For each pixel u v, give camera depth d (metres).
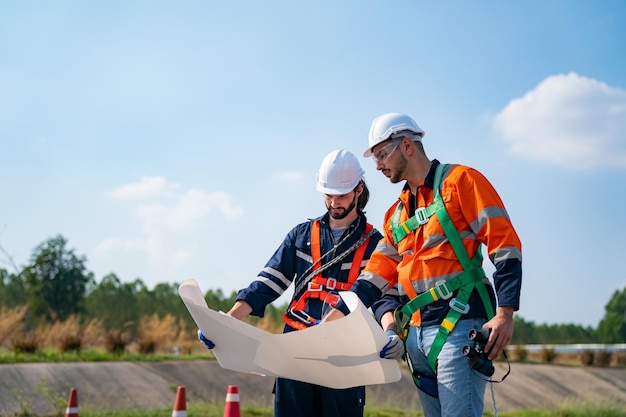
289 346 3.79
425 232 3.87
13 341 18.56
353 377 3.89
